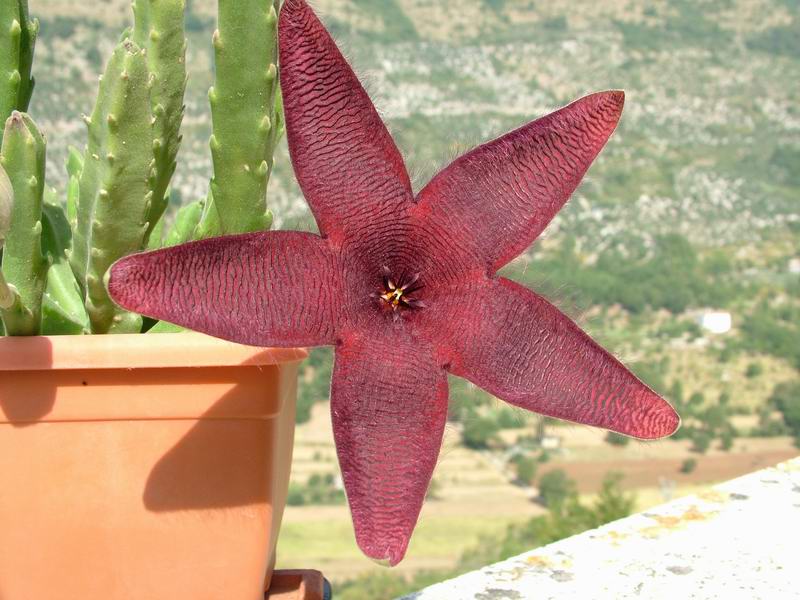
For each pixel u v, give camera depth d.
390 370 0.36
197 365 0.39
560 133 0.37
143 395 0.39
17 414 0.39
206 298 0.33
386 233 0.37
